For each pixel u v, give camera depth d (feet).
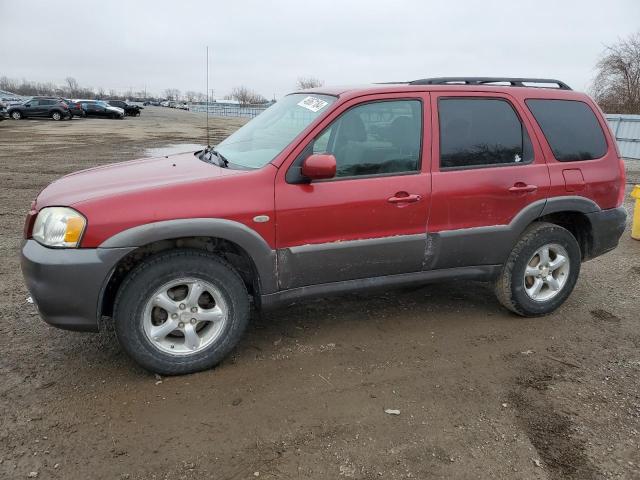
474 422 9.55
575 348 12.49
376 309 14.37
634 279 17.40
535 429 9.39
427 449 8.80
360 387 10.57
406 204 11.79
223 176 10.69
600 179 14.05
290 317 13.76
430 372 11.21
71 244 9.70
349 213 11.33
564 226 14.98
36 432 8.95
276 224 10.81
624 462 8.62
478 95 12.80
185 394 10.19
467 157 12.55
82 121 123.65
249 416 9.56
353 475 8.18
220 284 10.75
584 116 14.21
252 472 8.19
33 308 13.94
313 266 11.40
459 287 16.22
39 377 10.64
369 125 11.72
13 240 20.51
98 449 8.60
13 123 108.78
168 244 10.62
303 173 10.69
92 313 9.95
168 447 8.70
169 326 10.61
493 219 12.82
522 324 13.74
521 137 13.20
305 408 9.84
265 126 13.15
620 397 10.46
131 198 9.95
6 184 34.42
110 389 10.29
